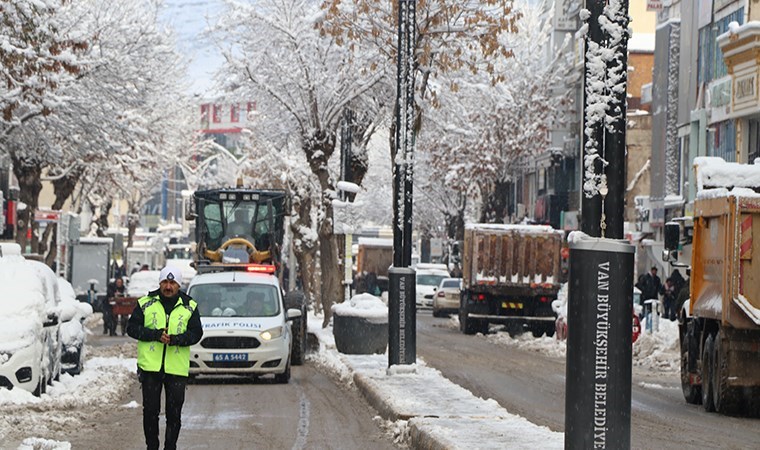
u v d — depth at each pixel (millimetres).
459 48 59625
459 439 23016
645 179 119750
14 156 77375
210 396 36688
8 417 28156
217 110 82125
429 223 156375
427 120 74125
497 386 40281
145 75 75250
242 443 25844
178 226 189375
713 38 85875
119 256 130750
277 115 73562
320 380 42750
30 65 51594
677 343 57156
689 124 91125
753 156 79000
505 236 73875
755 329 32719
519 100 116500
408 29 39625
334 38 66000
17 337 31344
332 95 70500
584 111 16094
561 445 22156
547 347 61562
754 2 79312
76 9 70875
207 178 142500
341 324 50281
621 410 15820
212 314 41781
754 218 32719
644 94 118062
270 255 57938
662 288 77125
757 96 76312
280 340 40812
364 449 25047
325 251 69562
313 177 92250
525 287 73875
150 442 21953
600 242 15750
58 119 69938
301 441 26219
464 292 75812
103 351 53812
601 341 15766
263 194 58688
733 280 32500
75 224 83188
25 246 81688
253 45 72062
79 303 41156
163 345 21781
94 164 91500
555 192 131375
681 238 39625
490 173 116812
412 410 28500
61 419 28578
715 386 33844
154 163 103688
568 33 131375
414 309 39312
